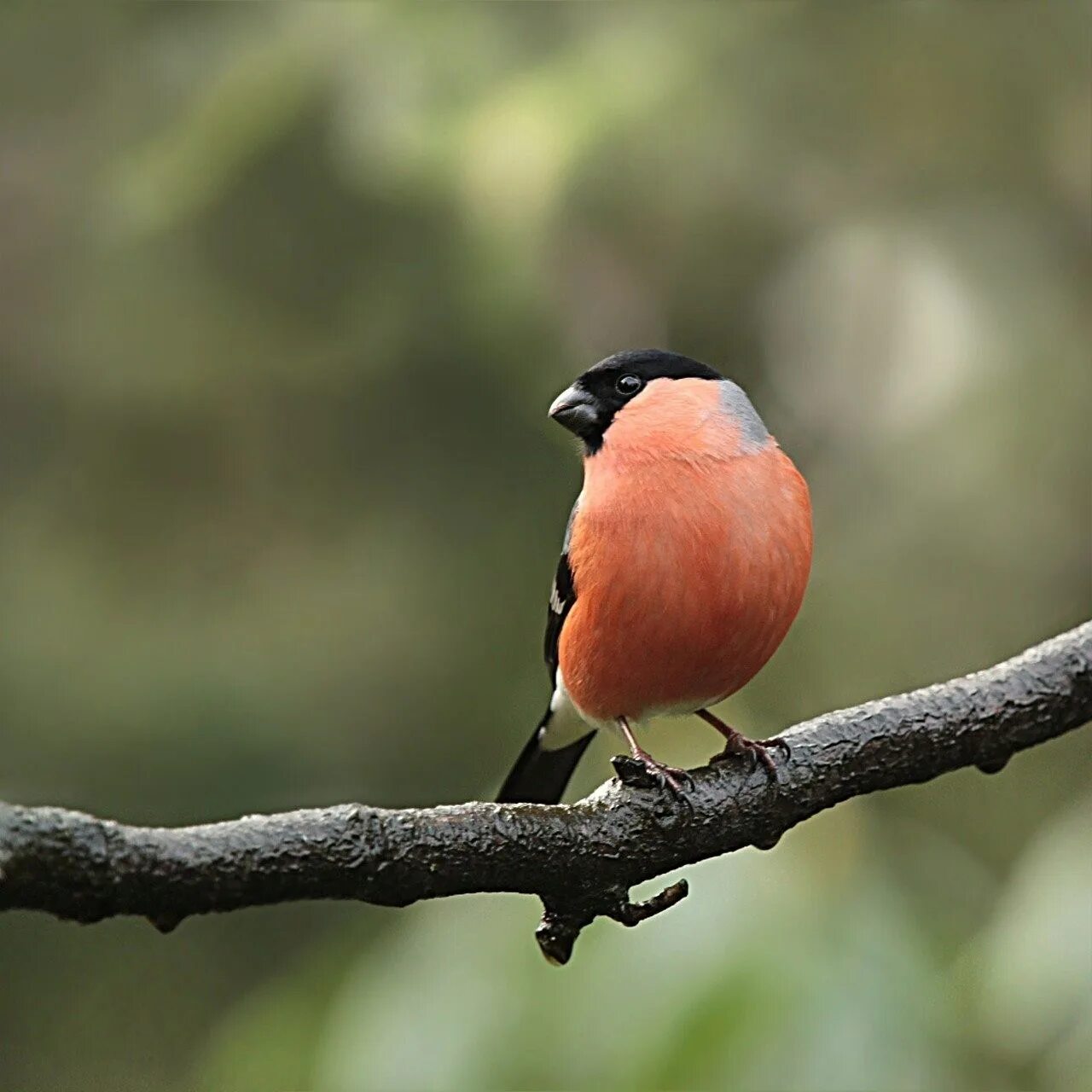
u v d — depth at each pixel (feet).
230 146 36.47
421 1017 26.63
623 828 20.97
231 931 43.83
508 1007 26.03
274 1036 32.65
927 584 38.88
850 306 39.86
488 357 38.68
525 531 40.57
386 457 40.98
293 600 41.55
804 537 26.25
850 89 37.65
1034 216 38.99
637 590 25.99
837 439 40.81
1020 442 38.24
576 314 37.83
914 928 26.58
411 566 41.04
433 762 40.98
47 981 43.86
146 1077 43.19
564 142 34.91
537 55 36.88
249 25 39.52
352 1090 26.63
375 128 35.86
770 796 22.38
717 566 25.67
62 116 42.11
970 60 37.78
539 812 20.27
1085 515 38.19
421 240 37.22
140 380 40.55
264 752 40.98
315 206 37.06
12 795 40.34
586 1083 25.18
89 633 41.47
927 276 39.32
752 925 25.70
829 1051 24.72
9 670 41.06
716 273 38.19
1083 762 38.60
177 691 41.14
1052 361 38.34
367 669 41.27
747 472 26.00
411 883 19.12
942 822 38.37
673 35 36.91
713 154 36.22
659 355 27.40
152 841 17.47
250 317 38.32
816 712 38.63
